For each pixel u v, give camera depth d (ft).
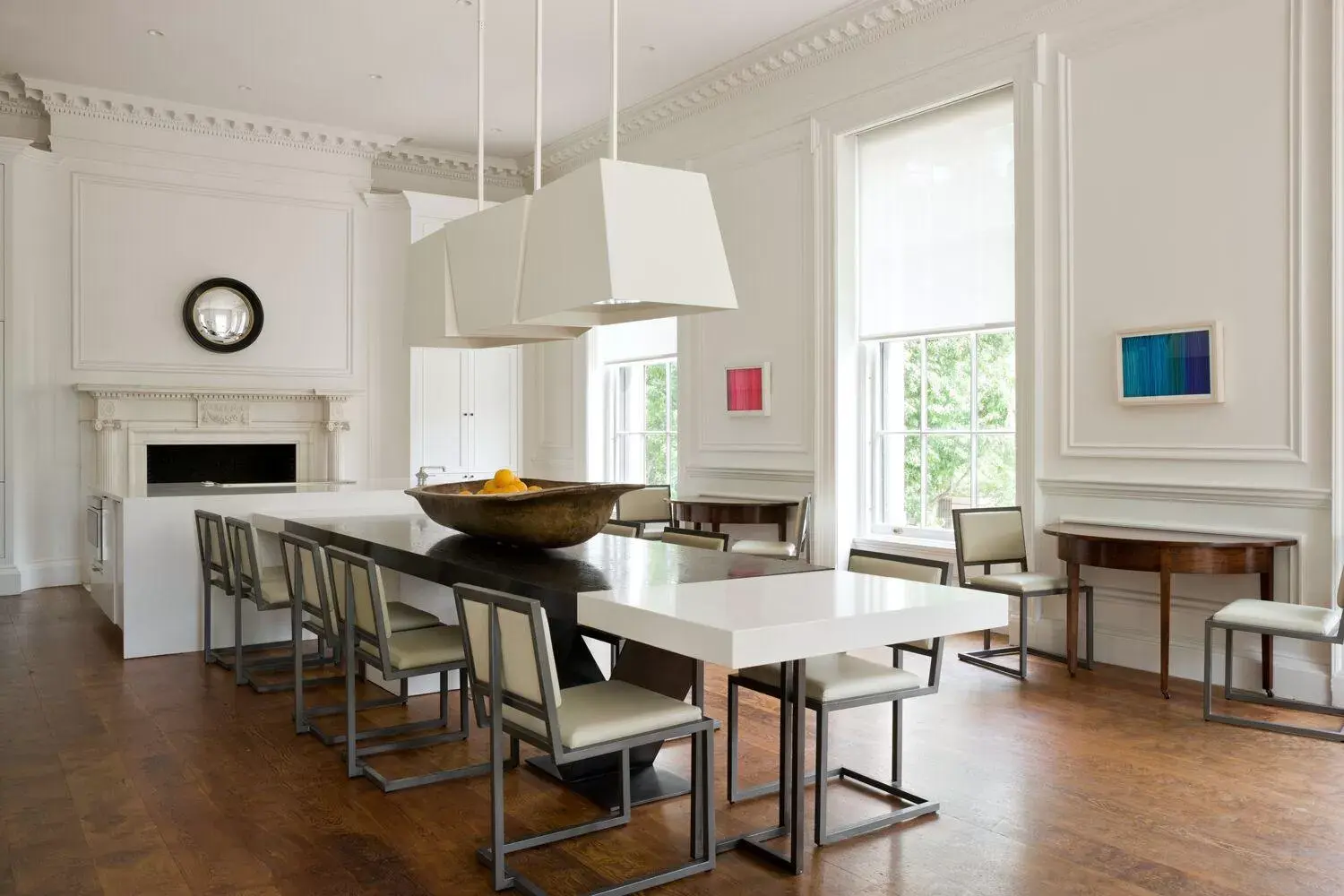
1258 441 14.98
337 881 8.84
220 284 27.25
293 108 26.76
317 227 28.86
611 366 30.22
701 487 25.70
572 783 11.24
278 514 17.70
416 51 22.68
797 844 8.95
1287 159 14.62
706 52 22.74
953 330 20.04
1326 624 12.91
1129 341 16.37
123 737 13.02
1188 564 14.44
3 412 24.25
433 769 11.76
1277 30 14.70
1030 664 17.02
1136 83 16.39
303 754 12.34
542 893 8.50
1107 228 16.83
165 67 23.66
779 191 23.27
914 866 9.09
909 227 20.90
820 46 21.61
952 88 19.34
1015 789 11.03
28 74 24.08
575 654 11.52
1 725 13.55
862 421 22.29
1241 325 15.14
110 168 25.90
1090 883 8.71
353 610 11.38
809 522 22.49
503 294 12.20
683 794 10.94
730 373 24.47
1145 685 15.52
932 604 8.60
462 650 11.43
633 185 10.39
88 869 9.07
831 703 9.60
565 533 12.07
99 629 20.06
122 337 26.16
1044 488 17.87
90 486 25.80
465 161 31.48
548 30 21.47
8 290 24.22
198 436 27.14
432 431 30.01
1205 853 9.34
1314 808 10.44
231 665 16.81
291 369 28.55
